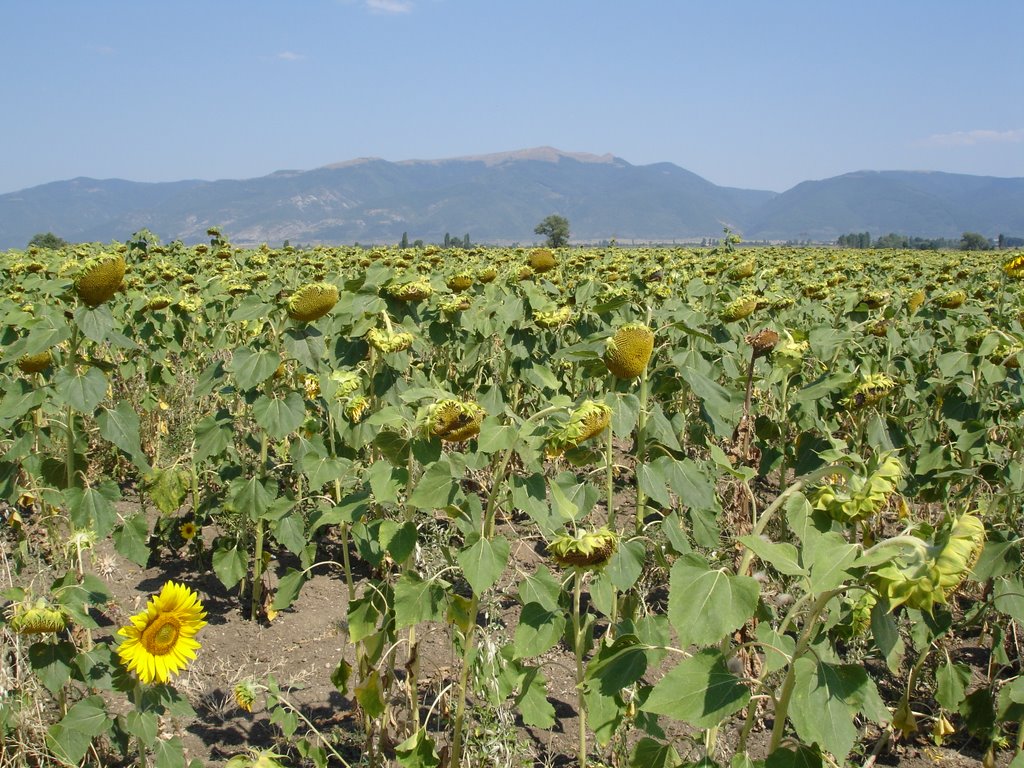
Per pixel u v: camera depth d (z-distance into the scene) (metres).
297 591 4.16
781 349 5.45
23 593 3.13
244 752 3.98
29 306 6.19
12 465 4.44
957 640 5.16
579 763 3.85
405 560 3.20
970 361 5.77
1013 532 4.26
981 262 20.86
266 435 5.12
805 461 4.90
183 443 7.26
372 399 4.49
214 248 14.96
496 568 2.87
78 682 4.21
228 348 8.53
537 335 6.55
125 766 3.73
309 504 5.89
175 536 6.17
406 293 4.48
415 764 3.16
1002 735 3.89
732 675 2.38
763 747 3.95
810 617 2.36
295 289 4.59
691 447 7.11
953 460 5.32
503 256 15.88
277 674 4.71
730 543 5.01
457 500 2.99
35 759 3.42
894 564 2.08
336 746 4.05
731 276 9.05
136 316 8.27
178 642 2.94
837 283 12.32
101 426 4.12
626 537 3.33
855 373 4.50
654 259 14.43
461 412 2.99
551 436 2.78
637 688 3.39
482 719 3.41
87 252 14.00
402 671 4.50
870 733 4.31
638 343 3.38
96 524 4.13
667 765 2.80
